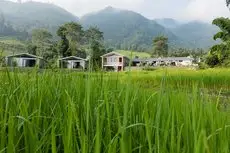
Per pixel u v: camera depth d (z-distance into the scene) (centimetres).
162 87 218
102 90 244
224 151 171
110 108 216
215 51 5041
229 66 4869
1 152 156
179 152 171
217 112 214
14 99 225
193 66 6175
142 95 254
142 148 183
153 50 14200
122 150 145
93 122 204
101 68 280
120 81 271
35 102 220
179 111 208
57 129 198
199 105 211
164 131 184
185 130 183
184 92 247
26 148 168
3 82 254
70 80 290
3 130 163
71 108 163
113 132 204
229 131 199
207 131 198
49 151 188
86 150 154
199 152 145
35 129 175
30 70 280
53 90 256
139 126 194
